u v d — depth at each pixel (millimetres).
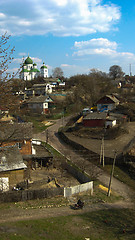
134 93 87125
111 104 63250
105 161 33438
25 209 17938
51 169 31344
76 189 22703
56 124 60125
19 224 14414
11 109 15062
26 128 33250
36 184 24484
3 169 23891
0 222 14859
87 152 37406
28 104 72562
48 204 19531
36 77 114875
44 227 14430
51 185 24391
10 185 24234
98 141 42656
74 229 14898
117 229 15922
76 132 49156
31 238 12305
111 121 48344
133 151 33188
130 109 58000
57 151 39688
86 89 88750
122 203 22266
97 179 28828
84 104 79625
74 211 18609
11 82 14648
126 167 31266
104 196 23594
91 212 18766
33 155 31703
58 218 16562
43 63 116312
